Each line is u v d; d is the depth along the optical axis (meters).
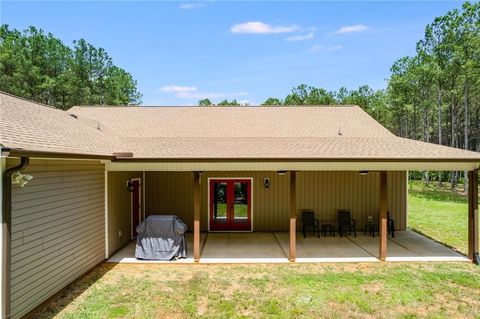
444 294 6.58
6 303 4.86
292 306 6.05
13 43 31.11
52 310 5.82
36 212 5.71
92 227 8.09
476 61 23.28
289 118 14.69
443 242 10.75
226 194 12.73
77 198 7.29
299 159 8.27
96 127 11.88
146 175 12.70
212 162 8.44
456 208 18.05
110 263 8.64
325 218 12.69
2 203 4.86
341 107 16.23
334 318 5.61
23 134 5.73
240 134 12.63
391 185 12.71
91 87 33.44
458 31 25.06
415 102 32.53
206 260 8.84
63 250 6.65
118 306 6.02
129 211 10.99
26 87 28.56
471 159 8.30
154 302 6.21
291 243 8.72
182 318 5.60
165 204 12.74
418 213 16.44
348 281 7.27
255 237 11.64
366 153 8.82
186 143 10.44
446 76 26.14
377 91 44.66
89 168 7.93
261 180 12.66
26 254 5.41
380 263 8.59
